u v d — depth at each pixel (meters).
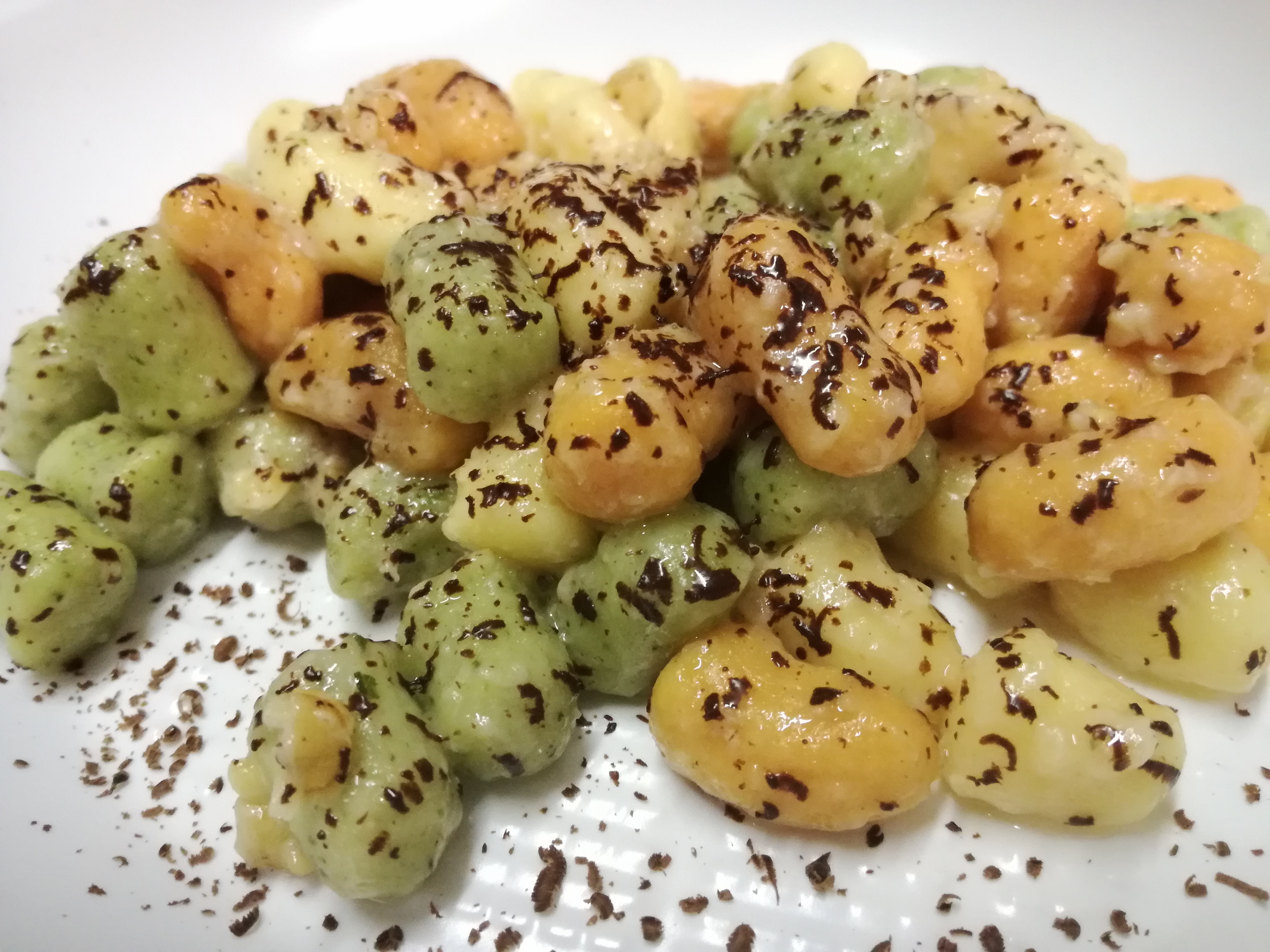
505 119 0.15
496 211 0.13
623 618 0.10
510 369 0.11
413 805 0.09
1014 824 0.10
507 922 0.10
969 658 0.11
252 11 0.18
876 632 0.10
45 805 0.11
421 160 0.14
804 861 0.10
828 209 0.13
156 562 0.13
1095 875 0.10
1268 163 0.16
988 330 0.12
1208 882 0.10
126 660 0.12
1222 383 0.11
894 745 0.09
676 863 0.10
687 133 0.16
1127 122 0.16
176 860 0.10
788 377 0.10
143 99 0.17
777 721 0.10
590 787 0.11
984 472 0.11
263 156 0.13
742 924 0.10
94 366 0.13
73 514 0.12
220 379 0.12
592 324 0.11
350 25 0.18
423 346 0.11
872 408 0.10
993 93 0.13
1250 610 0.10
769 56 0.18
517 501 0.11
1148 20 0.17
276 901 0.10
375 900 0.10
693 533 0.10
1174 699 0.11
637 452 0.10
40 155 0.16
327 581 0.13
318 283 0.12
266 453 0.12
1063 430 0.11
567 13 0.18
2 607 0.11
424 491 0.12
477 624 0.10
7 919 0.10
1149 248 0.11
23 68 0.17
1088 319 0.12
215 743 0.11
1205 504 0.10
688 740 0.10
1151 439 0.10
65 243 0.16
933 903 0.10
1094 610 0.11
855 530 0.11
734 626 0.10
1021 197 0.12
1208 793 0.10
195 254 0.12
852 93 0.15
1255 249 0.13
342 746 0.09
